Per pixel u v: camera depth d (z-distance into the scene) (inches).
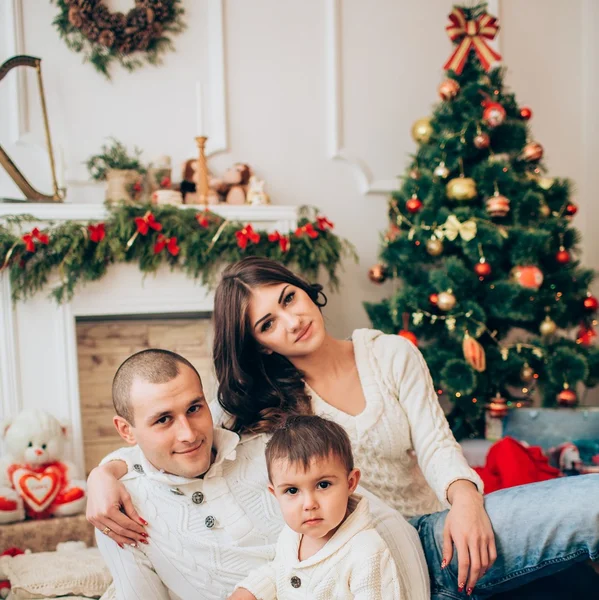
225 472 56.0
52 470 88.5
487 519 51.8
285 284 61.0
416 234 104.8
